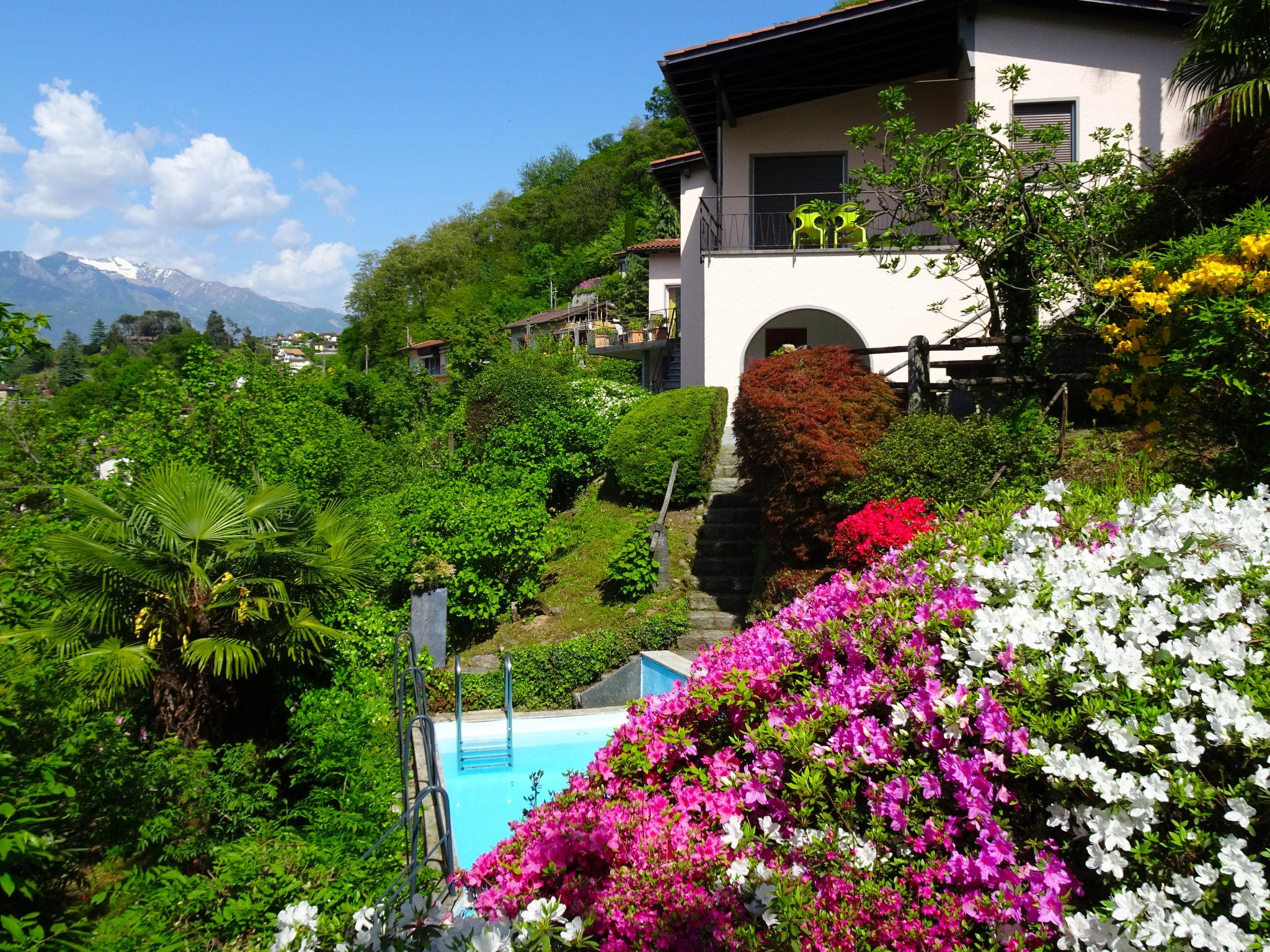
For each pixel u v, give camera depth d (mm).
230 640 8633
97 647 8516
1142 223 11016
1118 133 14430
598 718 8539
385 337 74000
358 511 14820
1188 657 2570
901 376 14852
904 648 2943
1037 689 2529
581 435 16328
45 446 14594
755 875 2561
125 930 4977
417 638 11156
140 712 8945
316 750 7965
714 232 17656
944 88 16422
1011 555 3484
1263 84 9695
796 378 9719
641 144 76750
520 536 11758
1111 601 2844
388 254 81688
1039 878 2328
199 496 8867
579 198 78188
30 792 5012
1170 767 2289
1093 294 9758
